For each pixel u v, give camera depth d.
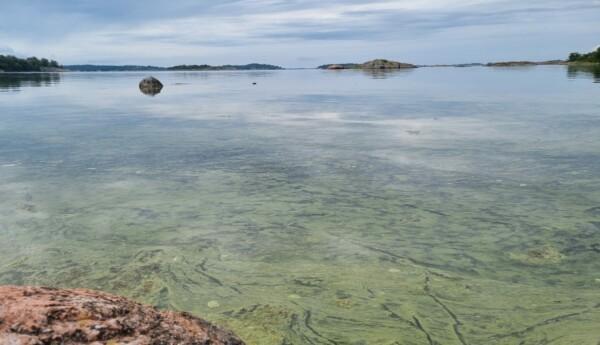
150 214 7.18
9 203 7.65
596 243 5.95
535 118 17.30
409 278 5.16
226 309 4.57
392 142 12.82
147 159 10.86
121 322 2.32
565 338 4.02
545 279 5.08
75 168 9.98
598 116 17.45
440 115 19.03
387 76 70.81
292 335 4.11
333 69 156.38
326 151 11.66
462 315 4.41
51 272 5.37
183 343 2.36
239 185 8.68
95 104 25.92
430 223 6.72
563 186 8.30
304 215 7.11
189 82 60.84
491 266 5.41
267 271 5.38
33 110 22.34
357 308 4.56
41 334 2.06
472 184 8.54
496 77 56.44
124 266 5.52
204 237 6.33
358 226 6.66
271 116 19.56
